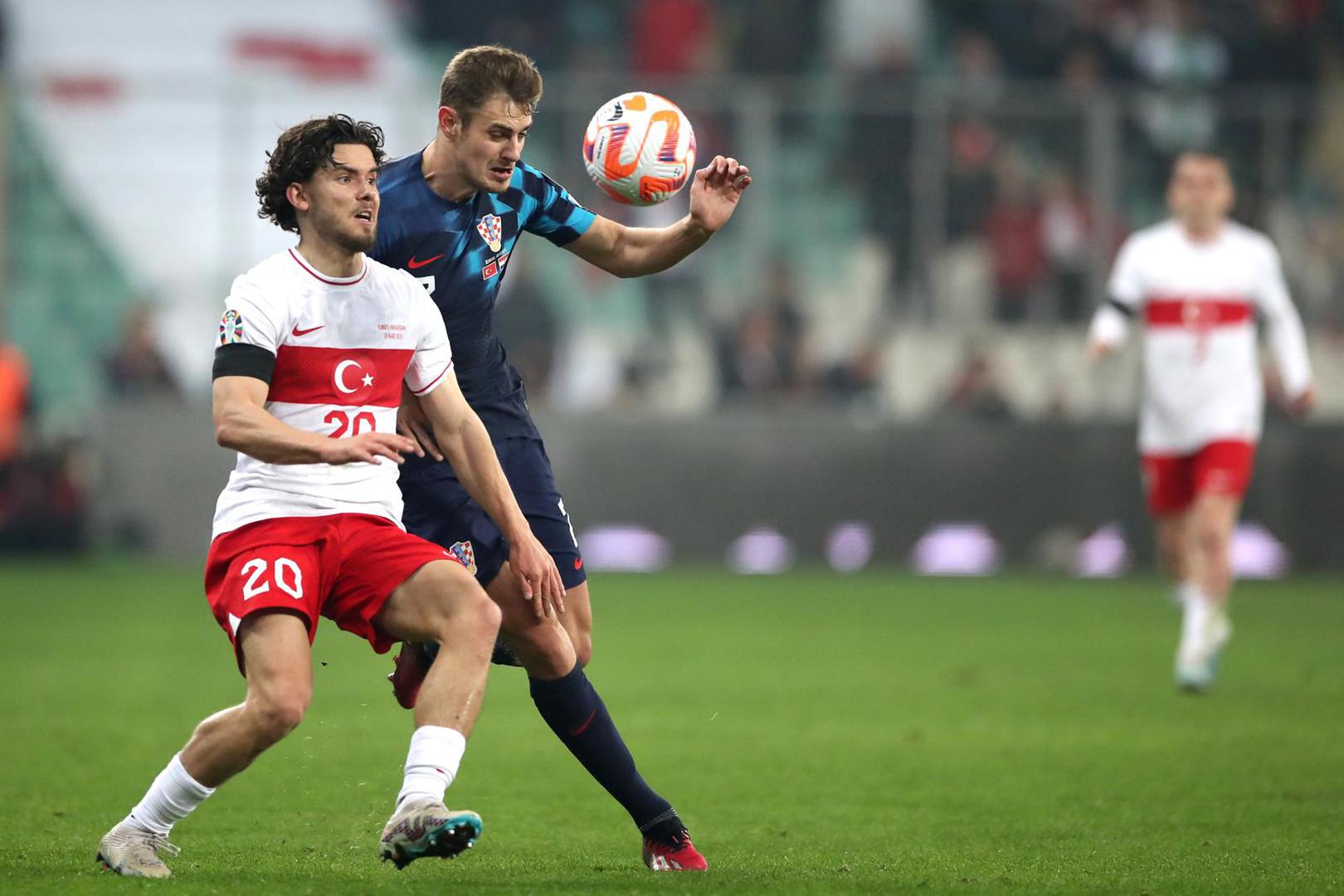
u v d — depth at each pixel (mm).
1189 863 17891
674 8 80500
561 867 17641
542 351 68812
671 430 66062
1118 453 65500
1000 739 28078
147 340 68625
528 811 21734
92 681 35438
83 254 69750
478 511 19078
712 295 68875
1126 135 68562
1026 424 65750
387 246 18828
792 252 68938
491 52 18500
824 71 79812
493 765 25656
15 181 69375
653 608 52406
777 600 55219
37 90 69500
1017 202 68562
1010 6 79812
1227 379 36281
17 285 69625
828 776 24562
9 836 19062
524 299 68688
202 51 80938
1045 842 19375
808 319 68812
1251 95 74000
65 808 21203
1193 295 36531
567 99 68062
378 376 16594
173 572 62750
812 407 68500
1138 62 79188
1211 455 35938
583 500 66125
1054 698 33469
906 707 32156
